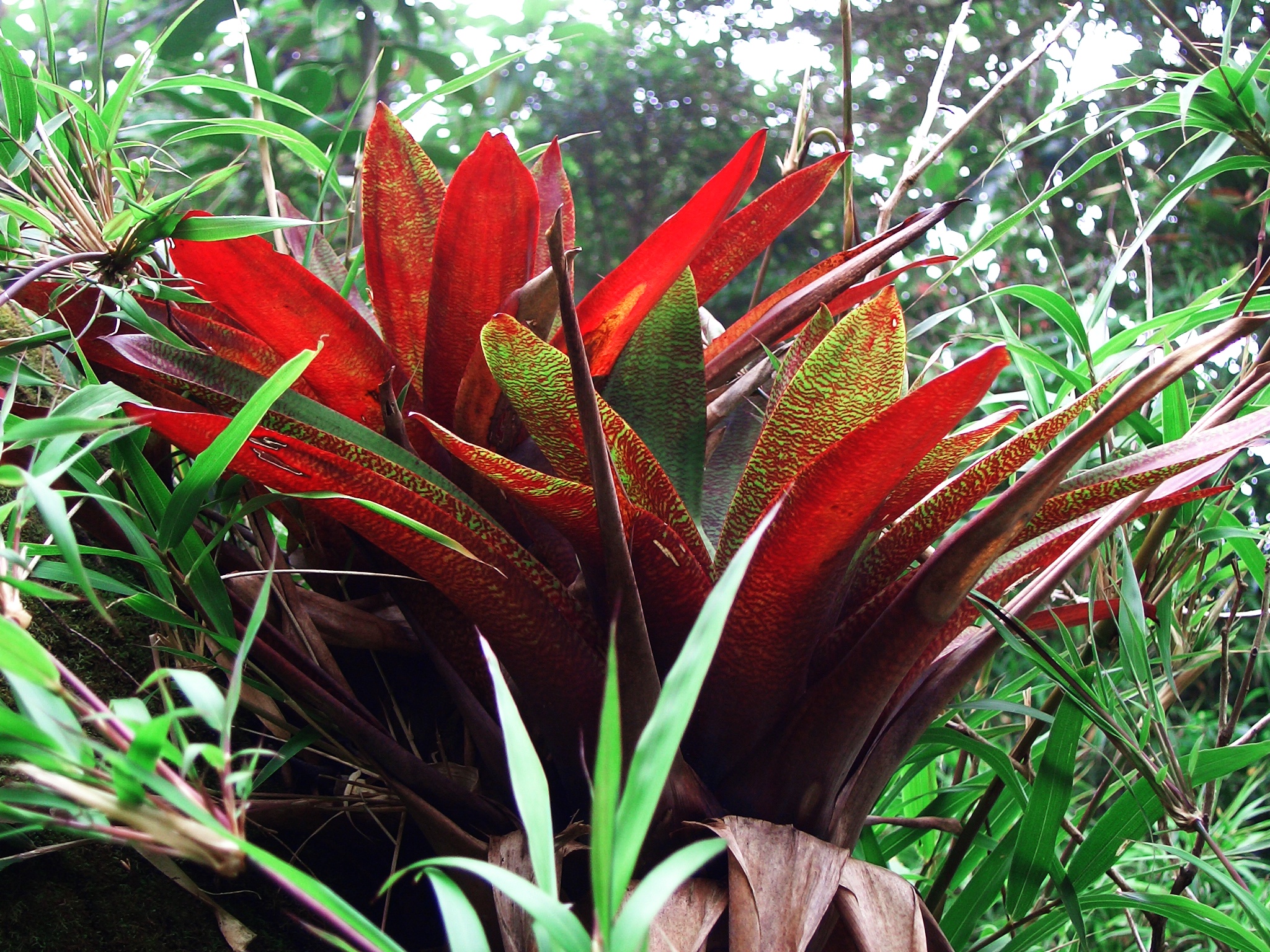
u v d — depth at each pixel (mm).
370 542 877
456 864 557
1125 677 1186
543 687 789
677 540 768
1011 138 1229
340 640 906
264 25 3869
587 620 821
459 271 860
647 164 6742
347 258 1224
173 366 793
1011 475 801
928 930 806
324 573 841
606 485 694
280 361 881
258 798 885
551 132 6688
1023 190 1284
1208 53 1421
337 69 3219
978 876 1035
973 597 844
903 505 842
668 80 6699
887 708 865
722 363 979
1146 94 3326
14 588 612
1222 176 3035
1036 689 1230
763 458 798
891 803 1268
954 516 809
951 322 3340
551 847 585
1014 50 4336
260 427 734
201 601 781
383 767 817
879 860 1119
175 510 748
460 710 849
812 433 789
